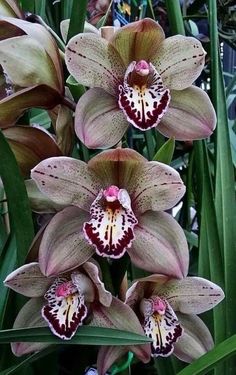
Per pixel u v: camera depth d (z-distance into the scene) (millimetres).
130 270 546
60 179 406
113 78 423
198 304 456
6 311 445
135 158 402
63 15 522
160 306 440
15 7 444
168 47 421
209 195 453
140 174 417
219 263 458
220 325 464
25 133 426
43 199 429
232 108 1110
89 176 415
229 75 922
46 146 431
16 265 455
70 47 400
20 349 431
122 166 416
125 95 417
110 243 403
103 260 425
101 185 423
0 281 458
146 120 411
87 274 428
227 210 475
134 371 645
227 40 839
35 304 445
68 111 434
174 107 428
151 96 422
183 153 709
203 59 414
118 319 426
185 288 449
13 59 403
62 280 434
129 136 521
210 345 465
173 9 462
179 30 463
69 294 423
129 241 406
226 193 475
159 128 430
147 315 443
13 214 402
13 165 386
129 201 418
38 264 411
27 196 397
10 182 391
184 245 415
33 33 410
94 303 430
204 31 966
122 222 415
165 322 445
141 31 409
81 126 402
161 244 417
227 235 473
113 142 417
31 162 436
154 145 564
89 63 411
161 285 450
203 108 423
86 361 518
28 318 444
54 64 417
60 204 421
